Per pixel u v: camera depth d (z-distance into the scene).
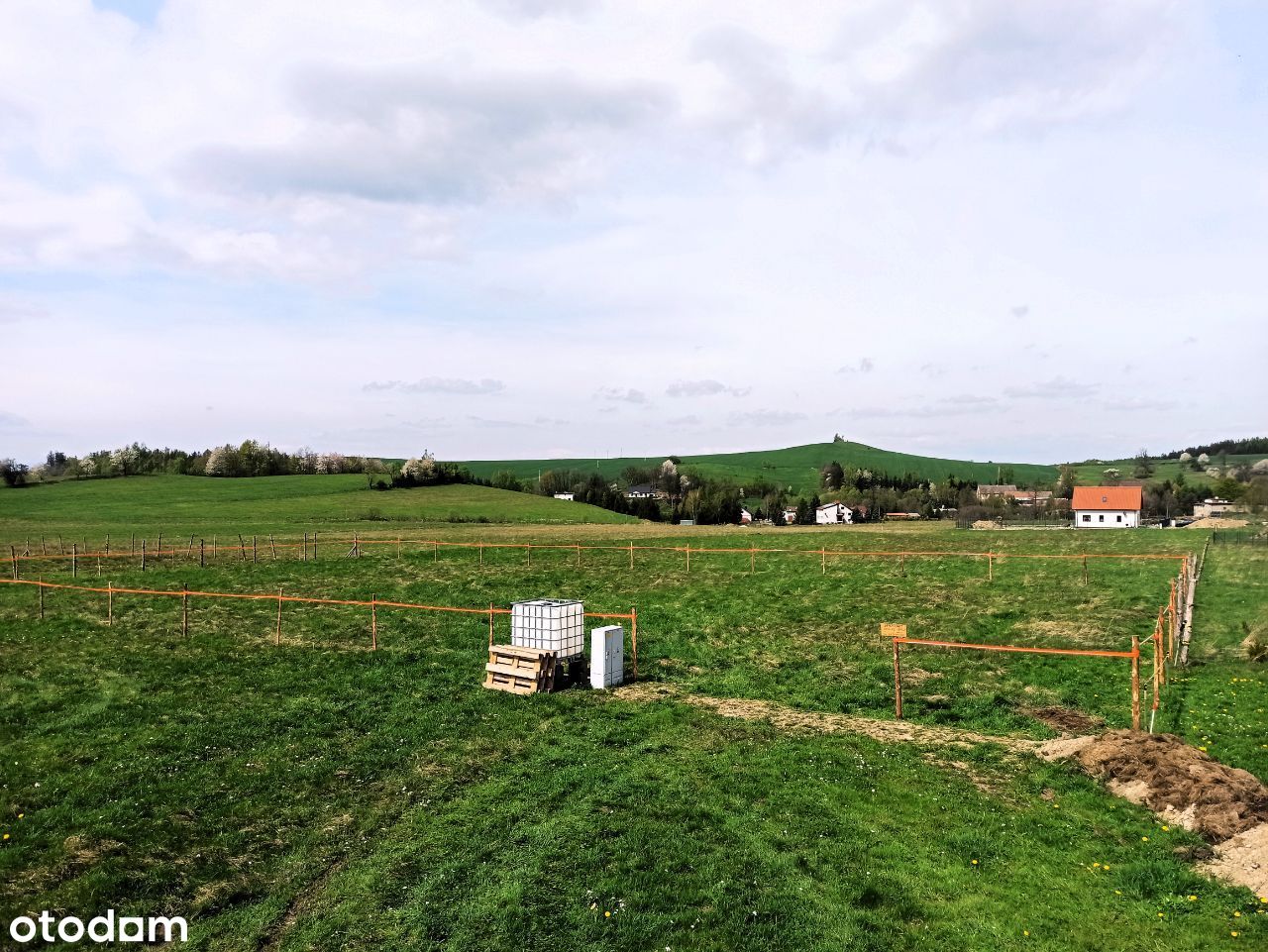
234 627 31.30
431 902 11.59
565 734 18.97
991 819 13.83
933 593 34.22
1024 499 161.25
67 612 34.19
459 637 29.38
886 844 12.98
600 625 31.23
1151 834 13.00
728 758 17.06
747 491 199.12
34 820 14.14
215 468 142.62
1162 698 19.92
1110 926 10.55
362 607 35.22
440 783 16.19
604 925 10.83
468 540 66.56
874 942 10.30
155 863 12.92
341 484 128.38
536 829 13.80
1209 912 10.76
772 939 10.44
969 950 10.09
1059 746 17.12
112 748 17.95
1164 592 32.09
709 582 40.06
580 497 155.50
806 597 34.97
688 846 12.95
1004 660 24.47
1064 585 34.41
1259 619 27.94
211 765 17.03
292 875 12.70
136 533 73.31
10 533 72.75
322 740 18.67
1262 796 13.48
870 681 23.36
